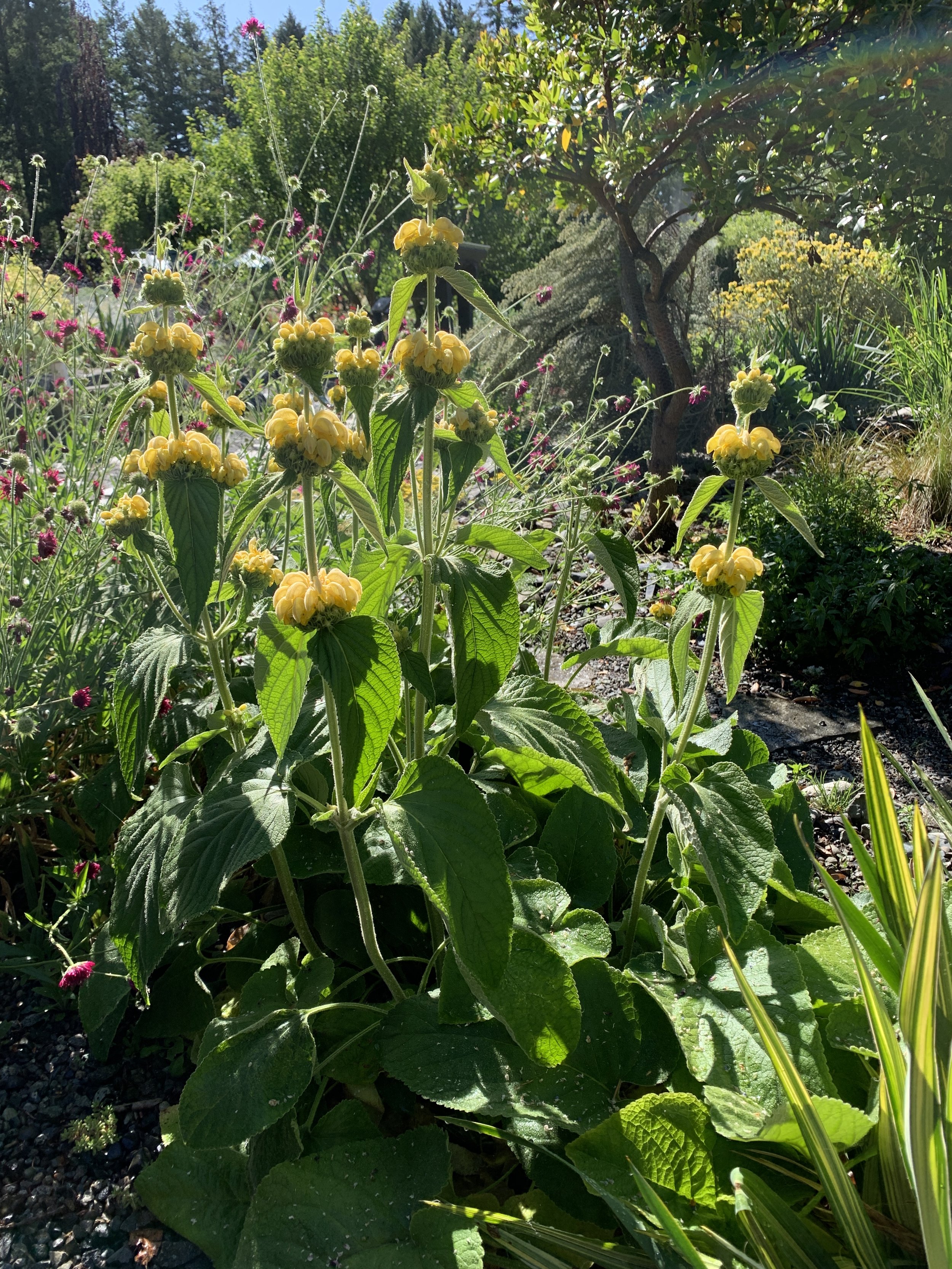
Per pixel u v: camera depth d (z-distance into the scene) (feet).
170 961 7.23
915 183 15.80
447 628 9.12
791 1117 4.46
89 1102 6.32
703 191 18.07
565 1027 5.06
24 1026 6.95
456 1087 5.26
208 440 5.42
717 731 8.21
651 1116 4.83
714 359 24.82
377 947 5.82
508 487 12.99
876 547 14.38
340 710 4.57
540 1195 5.23
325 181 45.09
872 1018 4.19
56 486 10.09
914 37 14.35
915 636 13.53
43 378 13.15
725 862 5.39
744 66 15.69
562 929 6.07
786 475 19.72
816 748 11.50
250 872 7.97
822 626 13.26
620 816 7.46
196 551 5.09
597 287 25.16
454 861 4.73
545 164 18.84
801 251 30.60
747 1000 4.06
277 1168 5.04
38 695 8.52
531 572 15.02
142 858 5.69
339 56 46.85
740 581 5.41
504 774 7.75
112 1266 5.26
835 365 25.31
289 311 11.66
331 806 5.57
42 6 107.96
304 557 9.66
